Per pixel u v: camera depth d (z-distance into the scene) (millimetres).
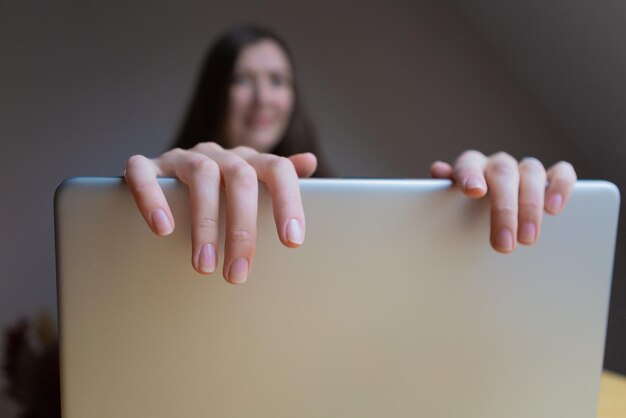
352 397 380
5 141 892
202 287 349
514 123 1213
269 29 993
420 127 1163
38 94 895
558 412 402
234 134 1011
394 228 363
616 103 1005
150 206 323
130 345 350
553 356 393
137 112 949
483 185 357
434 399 388
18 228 931
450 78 1165
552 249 380
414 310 374
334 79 1068
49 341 899
